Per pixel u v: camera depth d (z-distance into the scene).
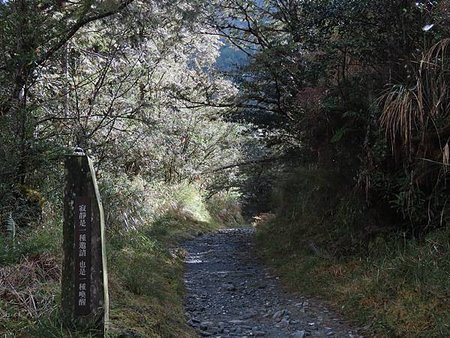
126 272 5.42
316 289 6.27
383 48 6.07
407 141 5.50
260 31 10.25
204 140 17.17
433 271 4.74
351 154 6.76
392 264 5.33
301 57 7.91
